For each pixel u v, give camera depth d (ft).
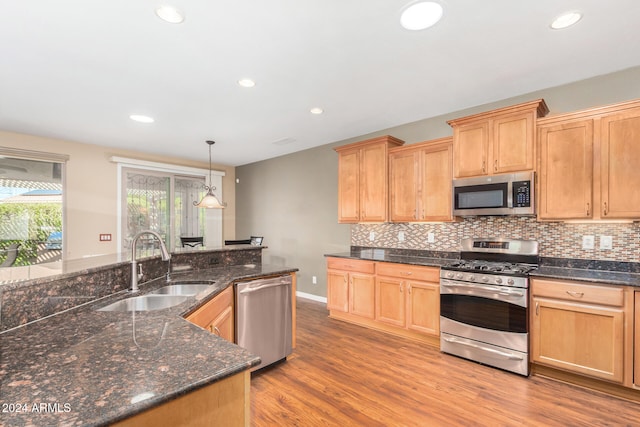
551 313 7.90
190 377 2.72
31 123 12.26
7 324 3.90
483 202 9.61
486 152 9.64
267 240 19.48
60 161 14.70
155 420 2.48
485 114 9.59
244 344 7.97
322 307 14.98
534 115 8.81
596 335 7.30
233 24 6.17
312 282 16.60
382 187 12.39
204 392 2.80
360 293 12.19
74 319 4.37
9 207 13.57
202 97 9.82
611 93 8.50
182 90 9.29
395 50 7.20
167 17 5.93
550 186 8.59
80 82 8.71
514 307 8.33
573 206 8.23
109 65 7.79
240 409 3.05
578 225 8.95
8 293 3.93
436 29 6.42
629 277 7.54
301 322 12.69
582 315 7.49
